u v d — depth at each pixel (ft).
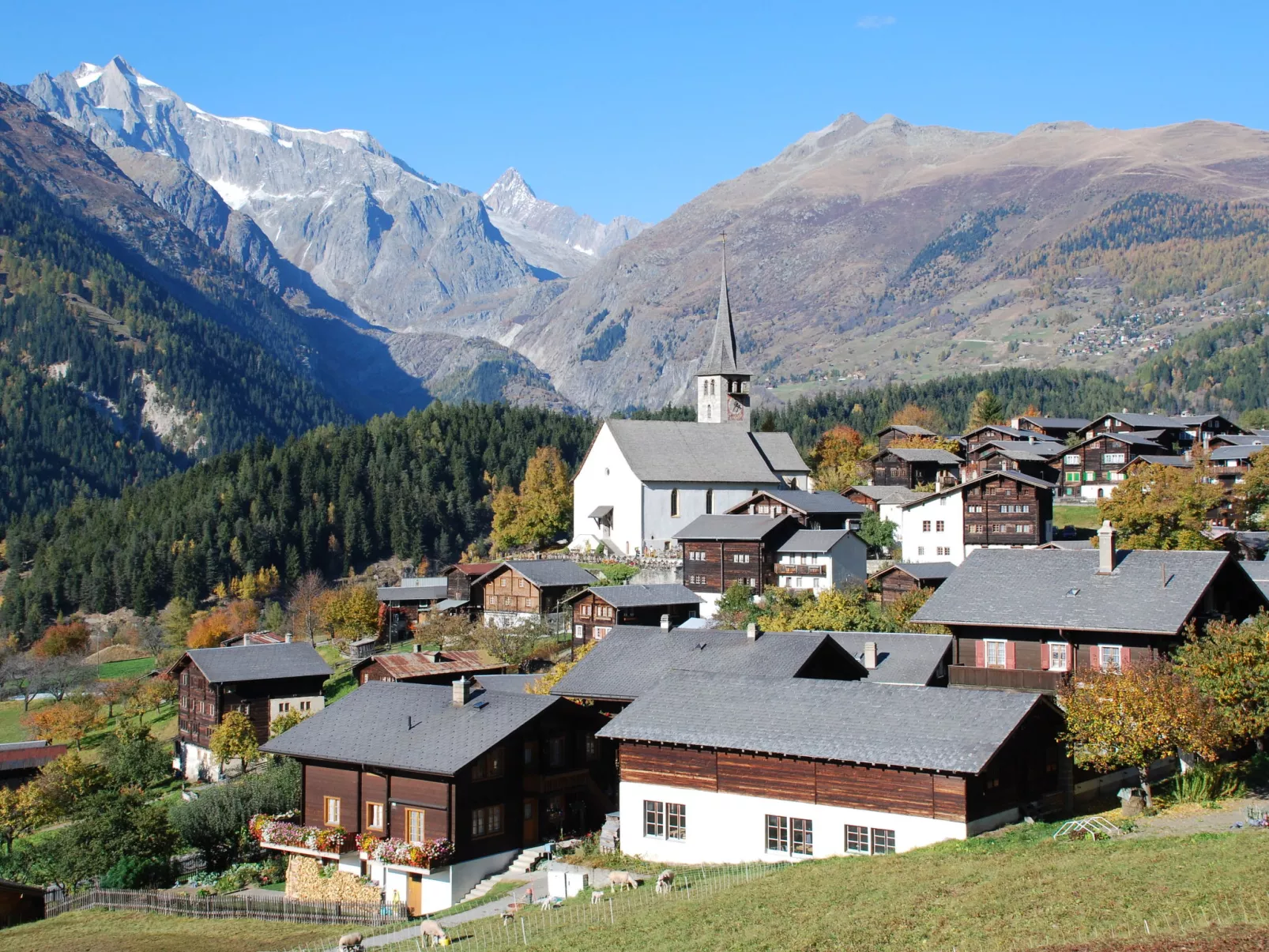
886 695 176.14
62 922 200.64
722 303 530.68
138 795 260.21
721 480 479.82
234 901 197.26
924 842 159.02
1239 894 121.19
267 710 340.39
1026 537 395.75
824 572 365.61
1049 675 211.20
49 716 398.01
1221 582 217.15
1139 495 356.38
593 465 486.79
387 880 195.83
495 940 148.36
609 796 216.74
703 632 236.84
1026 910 125.08
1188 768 180.75
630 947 132.46
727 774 176.14
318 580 640.17
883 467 544.21
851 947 121.70
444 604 437.99
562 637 365.20
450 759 191.83
